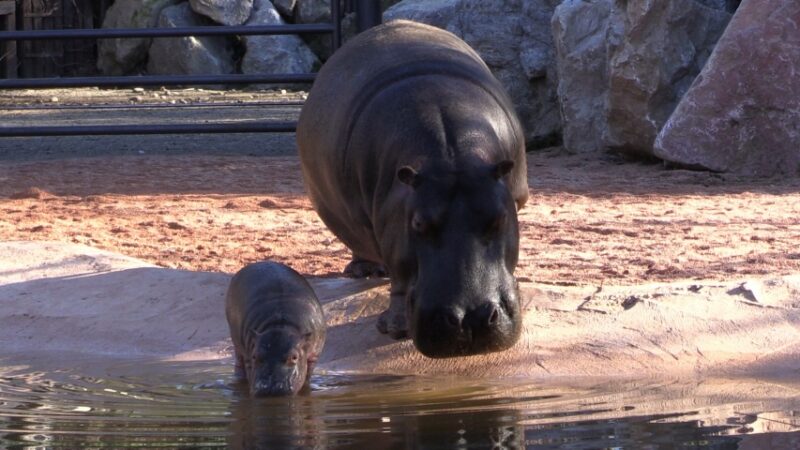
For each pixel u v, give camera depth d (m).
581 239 17.80
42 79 27.52
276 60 53.38
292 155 30.55
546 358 11.32
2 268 14.87
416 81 11.77
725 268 15.27
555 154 29.86
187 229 19.20
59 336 12.87
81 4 56.06
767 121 25.28
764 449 7.73
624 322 11.98
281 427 8.69
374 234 11.84
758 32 25.12
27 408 9.52
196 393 10.28
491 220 9.92
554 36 29.81
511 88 30.91
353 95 12.20
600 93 29.09
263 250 17.30
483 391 10.16
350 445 8.03
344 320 12.44
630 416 8.85
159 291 13.61
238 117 39.97
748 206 21.02
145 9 53.78
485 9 31.17
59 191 23.66
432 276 9.76
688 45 27.23
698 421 8.64
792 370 10.85
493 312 9.58
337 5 27.73
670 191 23.17
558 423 8.64
